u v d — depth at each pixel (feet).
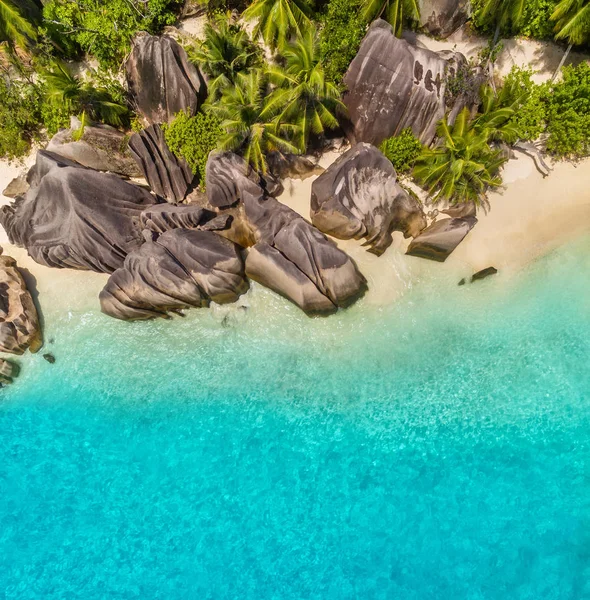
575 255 63.31
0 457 64.64
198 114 64.69
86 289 68.80
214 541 59.21
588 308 61.82
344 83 63.57
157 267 62.34
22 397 66.95
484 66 65.41
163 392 65.10
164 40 63.00
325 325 64.49
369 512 58.44
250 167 63.00
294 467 61.05
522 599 53.36
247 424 63.00
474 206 63.77
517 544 55.36
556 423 58.75
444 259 64.39
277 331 64.95
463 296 63.72
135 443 63.98
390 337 63.41
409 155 63.77
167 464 62.85
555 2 62.34
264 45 70.08
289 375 63.67
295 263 61.52
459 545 56.08
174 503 61.21
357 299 64.18
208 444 63.00
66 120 69.41
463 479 58.34
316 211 63.98
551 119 62.69
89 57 75.56
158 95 66.08
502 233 64.28
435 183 61.72
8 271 67.72
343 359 63.36
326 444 61.26
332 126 61.00
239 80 61.77
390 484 59.11
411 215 63.41
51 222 65.77
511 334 61.98
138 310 65.51
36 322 67.56
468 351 62.03
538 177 64.75
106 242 65.21
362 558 56.80
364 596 55.21
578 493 56.34
